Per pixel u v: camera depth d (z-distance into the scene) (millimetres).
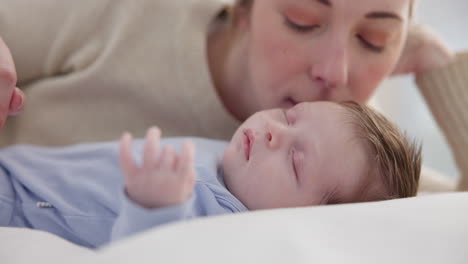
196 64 1083
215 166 831
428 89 1284
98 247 771
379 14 870
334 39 884
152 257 439
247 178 799
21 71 1057
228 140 1106
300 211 566
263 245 478
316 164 794
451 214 590
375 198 817
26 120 1056
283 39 910
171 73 1089
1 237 598
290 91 954
